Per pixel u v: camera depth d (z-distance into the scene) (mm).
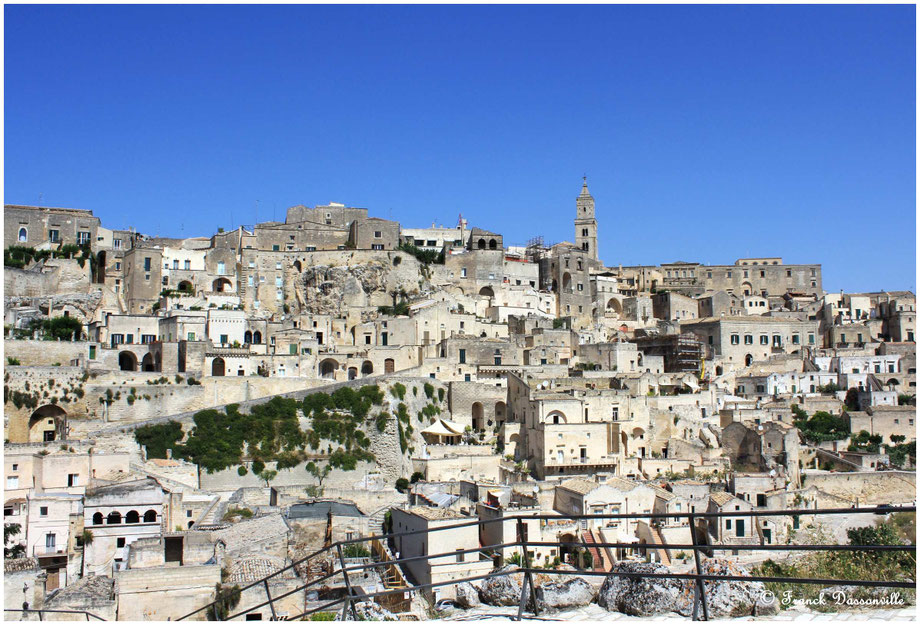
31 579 76938
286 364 165625
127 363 164250
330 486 132625
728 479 127812
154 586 69125
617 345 188375
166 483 115562
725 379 192750
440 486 128500
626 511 108250
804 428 165125
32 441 136375
